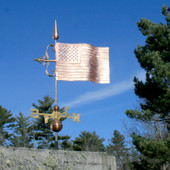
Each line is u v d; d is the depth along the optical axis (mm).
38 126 35844
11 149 6160
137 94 17250
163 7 17266
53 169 6430
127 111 16406
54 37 8070
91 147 39719
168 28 17109
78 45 8156
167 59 16328
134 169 18062
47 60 7848
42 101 36438
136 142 16016
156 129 23172
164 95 15156
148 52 16875
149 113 15945
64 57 7996
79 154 6848
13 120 36469
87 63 8062
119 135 48656
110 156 7238
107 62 8344
